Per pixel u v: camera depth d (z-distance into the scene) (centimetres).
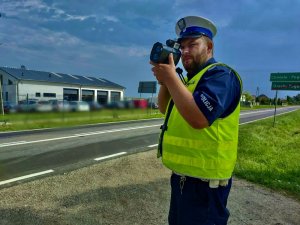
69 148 930
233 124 198
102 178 563
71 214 394
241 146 1029
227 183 203
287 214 436
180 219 204
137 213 407
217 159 192
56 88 5028
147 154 838
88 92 5472
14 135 1285
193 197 199
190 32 201
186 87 190
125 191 491
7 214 387
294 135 1606
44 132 1426
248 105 7656
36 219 375
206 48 204
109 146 992
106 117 2561
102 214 399
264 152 945
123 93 6044
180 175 204
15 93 4625
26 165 683
